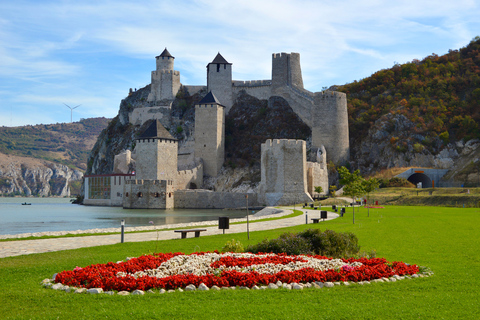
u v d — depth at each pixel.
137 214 70.00
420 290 13.23
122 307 11.30
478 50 135.50
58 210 87.00
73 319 10.49
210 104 111.06
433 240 25.00
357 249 19.98
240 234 28.97
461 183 95.50
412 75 128.75
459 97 121.31
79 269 14.35
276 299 12.10
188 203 87.88
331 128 105.00
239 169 111.06
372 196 80.06
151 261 15.78
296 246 18.73
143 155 91.81
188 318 10.56
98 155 140.00
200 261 16.19
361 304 11.74
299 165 82.38
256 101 127.00
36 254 19.77
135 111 132.25
